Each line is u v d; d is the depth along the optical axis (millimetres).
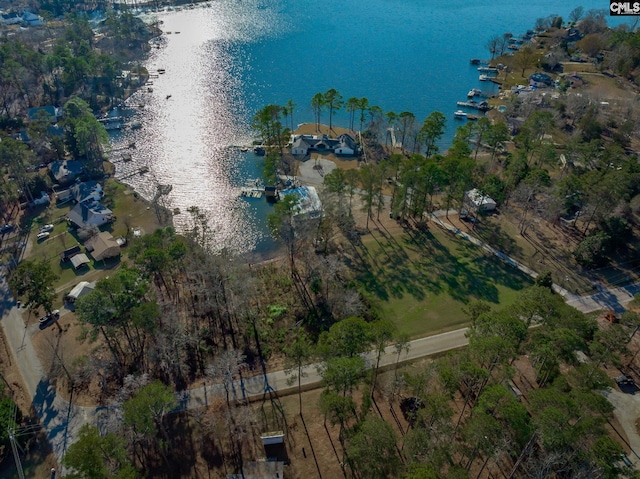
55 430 64188
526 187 107750
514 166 115125
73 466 47844
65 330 80438
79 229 104625
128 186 122875
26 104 165000
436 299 86312
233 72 199500
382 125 150375
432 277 92000
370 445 53688
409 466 51406
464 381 64812
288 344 77500
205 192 121188
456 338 77625
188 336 74250
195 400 67938
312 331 80438
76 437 63188
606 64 191500
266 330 80375
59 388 70125
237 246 102875
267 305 85625
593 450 49781
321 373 63375
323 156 136750
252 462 58062
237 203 116938
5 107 155500
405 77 196625
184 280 91188
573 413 51750
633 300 81312
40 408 67188
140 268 82312
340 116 164375
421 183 101688
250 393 69000
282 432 61938
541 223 107375
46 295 74688
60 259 96812
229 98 175625
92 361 71062
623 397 66688
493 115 161875
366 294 87562
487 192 112562
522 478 55000
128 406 55250
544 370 64562
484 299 85938
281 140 135000
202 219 109375
